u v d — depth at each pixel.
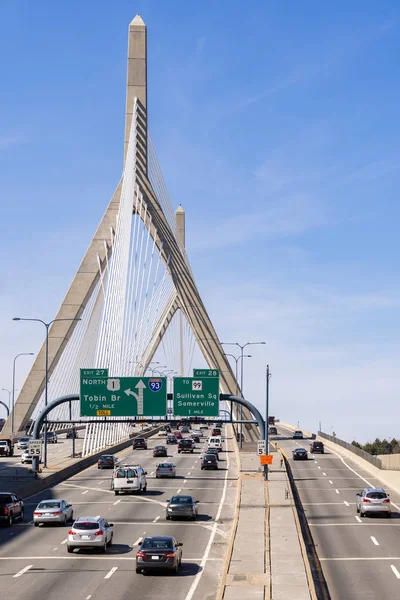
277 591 26.09
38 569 31.23
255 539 36.12
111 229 99.56
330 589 27.89
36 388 102.31
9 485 56.31
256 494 52.81
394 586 28.33
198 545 36.78
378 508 45.84
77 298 99.06
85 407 60.34
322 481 66.81
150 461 84.31
